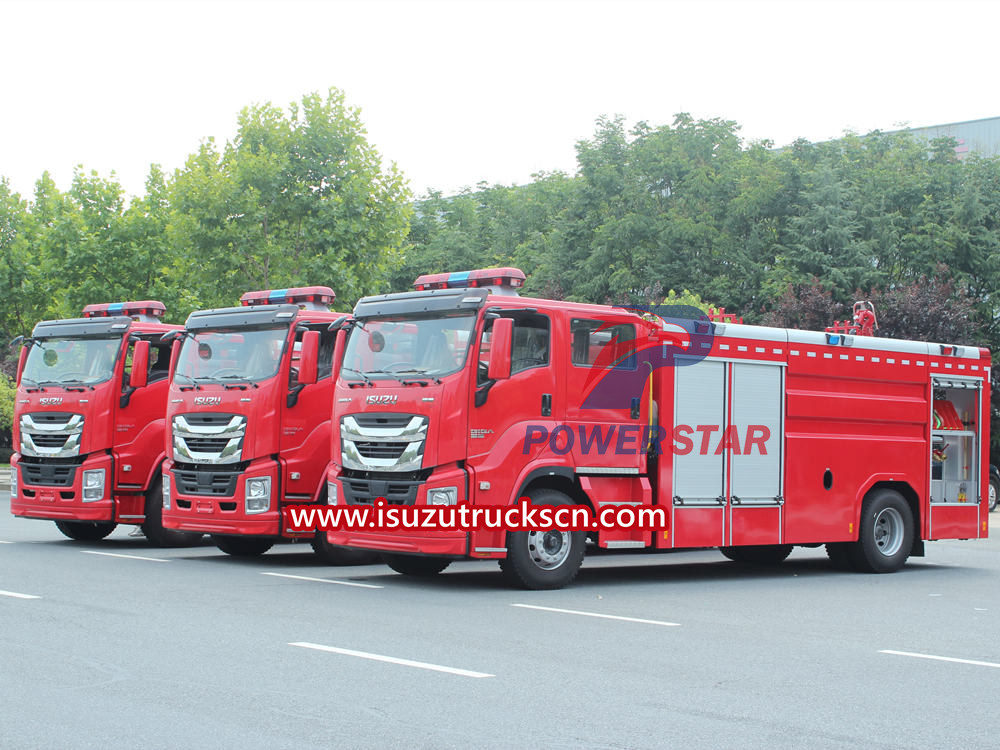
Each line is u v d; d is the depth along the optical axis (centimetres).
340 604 1116
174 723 645
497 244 6694
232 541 1628
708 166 5003
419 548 1230
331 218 3123
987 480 1695
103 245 3434
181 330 1575
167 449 1555
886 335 3647
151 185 3656
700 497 1386
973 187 4294
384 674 782
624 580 1429
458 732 636
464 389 1222
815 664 864
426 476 1234
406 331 1284
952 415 1661
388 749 601
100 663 801
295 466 1488
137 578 1284
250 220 3061
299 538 1526
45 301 3928
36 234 3975
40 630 924
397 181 3247
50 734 620
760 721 679
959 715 709
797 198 4709
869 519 1554
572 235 5097
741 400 1428
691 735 642
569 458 1280
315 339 1391
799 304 3822
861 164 5172
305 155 3167
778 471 1461
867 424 1557
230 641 892
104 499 1647
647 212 4906
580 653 881
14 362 4041
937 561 1788
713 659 873
